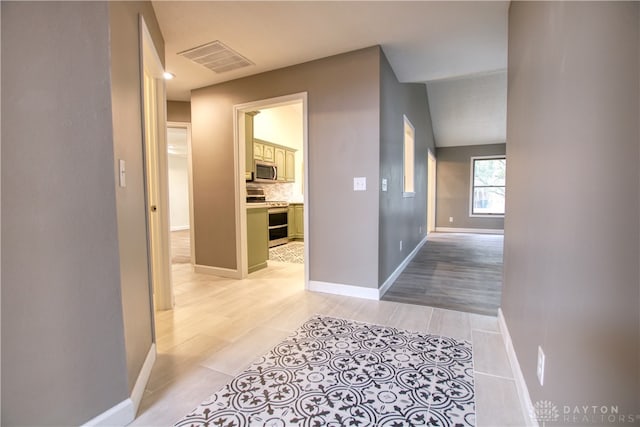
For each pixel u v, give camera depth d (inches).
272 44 106.7
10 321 42.8
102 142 48.9
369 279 116.0
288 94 125.3
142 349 64.4
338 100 116.2
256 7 85.1
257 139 231.8
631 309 28.0
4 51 41.2
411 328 90.4
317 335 86.0
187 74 131.6
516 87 74.0
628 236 28.3
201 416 55.1
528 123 62.0
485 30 98.0
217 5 83.9
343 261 120.0
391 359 73.2
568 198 40.9
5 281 42.3
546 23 50.7
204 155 149.6
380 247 115.8
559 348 42.5
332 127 118.0
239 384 64.2
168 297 107.2
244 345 80.8
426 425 52.7
